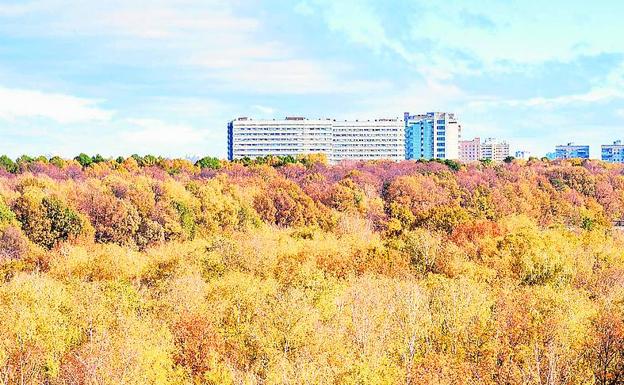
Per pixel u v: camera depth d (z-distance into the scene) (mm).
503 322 55219
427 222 113375
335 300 62375
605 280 73750
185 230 112000
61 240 99812
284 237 102438
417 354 53406
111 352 47406
